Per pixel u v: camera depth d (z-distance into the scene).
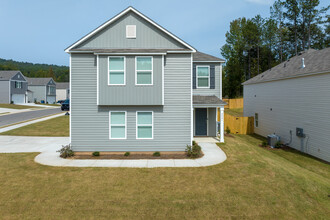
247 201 7.59
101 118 12.93
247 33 52.78
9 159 11.57
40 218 6.45
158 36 13.23
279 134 18.98
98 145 12.95
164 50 12.84
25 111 37.06
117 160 11.64
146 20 13.15
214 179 9.25
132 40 13.20
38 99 65.19
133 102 12.71
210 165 10.86
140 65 12.75
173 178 9.28
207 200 7.59
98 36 13.17
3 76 49.44
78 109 12.87
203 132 17.56
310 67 15.53
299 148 16.28
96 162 11.25
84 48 13.11
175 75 13.02
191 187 8.50
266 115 21.45
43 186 8.38
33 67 188.50
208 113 17.52
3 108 38.94
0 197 7.54
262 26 53.53
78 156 12.27
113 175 9.49
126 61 12.66
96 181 8.88
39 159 11.62
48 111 37.44
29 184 8.53
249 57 53.59
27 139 17.00
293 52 51.28
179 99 13.05
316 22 46.34
